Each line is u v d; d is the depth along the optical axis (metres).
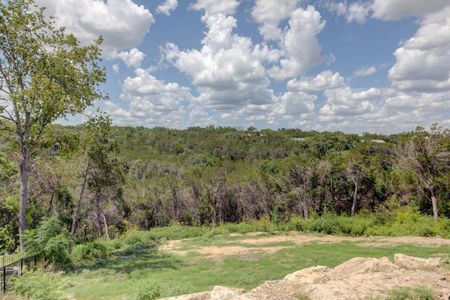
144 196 55.59
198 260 18.94
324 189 45.97
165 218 55.25
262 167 64.94
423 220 28.28
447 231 24.08
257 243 24.62
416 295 6.28
